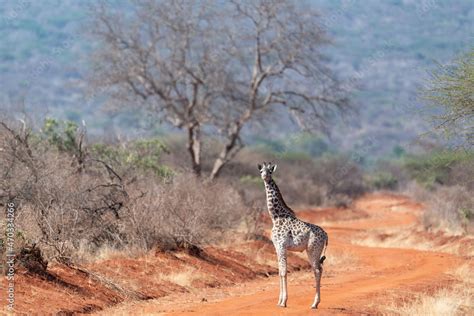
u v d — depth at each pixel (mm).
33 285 14945
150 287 17234
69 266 16688
